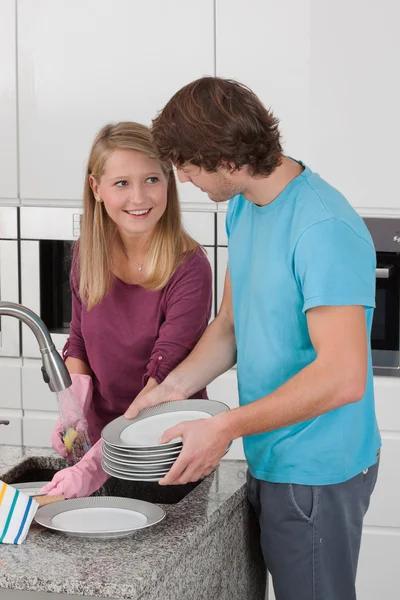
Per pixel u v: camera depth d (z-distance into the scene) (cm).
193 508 192
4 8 366
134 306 236
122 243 237
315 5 339
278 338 190
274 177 189
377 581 349
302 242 179
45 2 362
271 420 177
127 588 154
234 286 205
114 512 187
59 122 368
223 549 197
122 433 198
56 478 202
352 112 342
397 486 345
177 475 180
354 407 193
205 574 186
